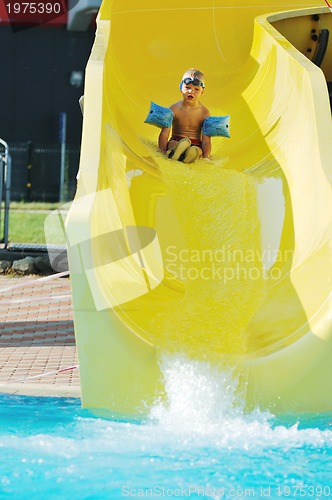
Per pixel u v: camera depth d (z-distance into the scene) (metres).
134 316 9.48
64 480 7.32
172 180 12.24
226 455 8.03
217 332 9.60
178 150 12.68
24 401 9.84
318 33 15.70
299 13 15.38
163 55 15.26
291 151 11.80
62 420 9.03
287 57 12.87
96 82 10.82
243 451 8.14
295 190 11.10
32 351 12.59
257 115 13.72
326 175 9.85
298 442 8.41
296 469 7.68
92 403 9.24
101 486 7.20
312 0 15.60
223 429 8.76
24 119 37.06
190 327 9.62
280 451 8.16
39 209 31.08
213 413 9.01
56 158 34.25
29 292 17.08
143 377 9.09
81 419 9.07
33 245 20.95
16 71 36.94
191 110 13.46
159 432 8.66
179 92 14.86
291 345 9.16
